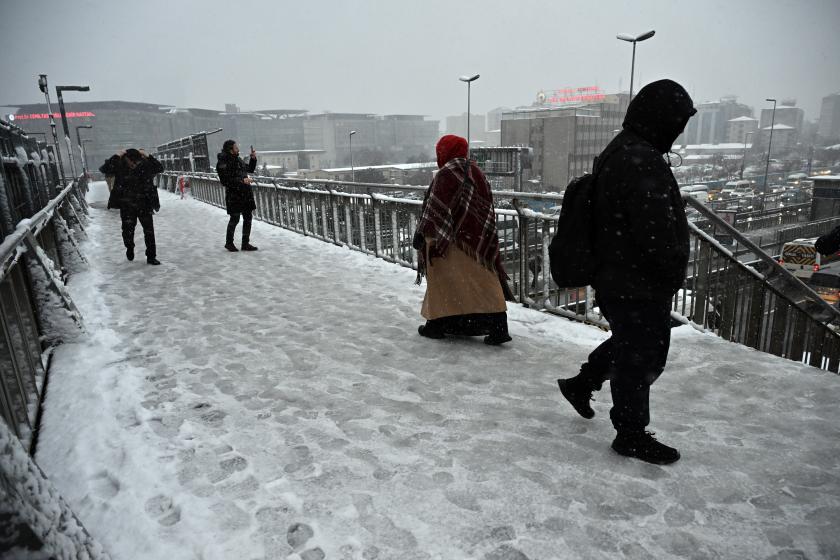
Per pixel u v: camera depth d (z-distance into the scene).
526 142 110.00
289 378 3.65
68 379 3.66
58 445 2.81
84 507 2.29
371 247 8.12
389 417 3.06
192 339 4.50
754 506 2.21
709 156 194.62
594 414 3.02
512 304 5.33
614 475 2.44
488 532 2.08
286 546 2.02
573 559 1.93
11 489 1.38
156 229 12.12
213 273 7.18
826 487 2.32
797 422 2.89
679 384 3.39
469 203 3.94
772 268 4.70
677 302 4.46
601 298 2.46
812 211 37.53
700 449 2.64
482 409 3.14
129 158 7.64
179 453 2.69
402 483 2.41
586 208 2.46
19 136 7.17
